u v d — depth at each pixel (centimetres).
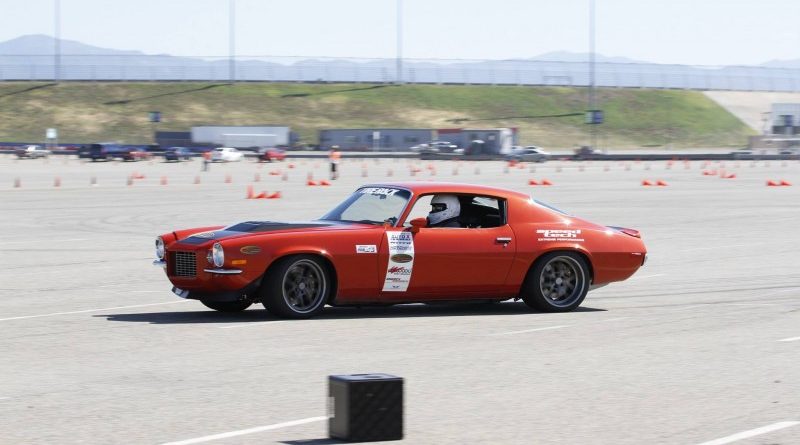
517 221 2456
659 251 4138
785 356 1923
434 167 15762
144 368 1767
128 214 6059
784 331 2220
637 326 2280
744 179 11931
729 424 1410
